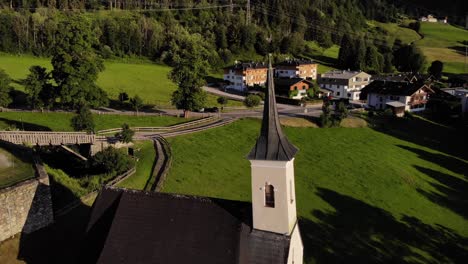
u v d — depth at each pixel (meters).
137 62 161.25
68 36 78.75
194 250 27.38
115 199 30.73
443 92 129.50
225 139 76.81
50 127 72.75
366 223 53.59
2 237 35.97
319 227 51.22
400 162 75.50
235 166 65.12
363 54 183.75
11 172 41.44
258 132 83.00
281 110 105.56
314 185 62.25
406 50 192.12
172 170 59.47
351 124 94.62
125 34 165.50
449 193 65.69
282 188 26.64
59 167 56.88
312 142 81.69
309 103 117.75
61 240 38.09
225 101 102.94
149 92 114.19
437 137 94.44
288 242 27.09
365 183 65.00
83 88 80.06
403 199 61.56
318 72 176.38
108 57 160.00
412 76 150.75
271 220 27.31
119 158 54.66
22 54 146.25
